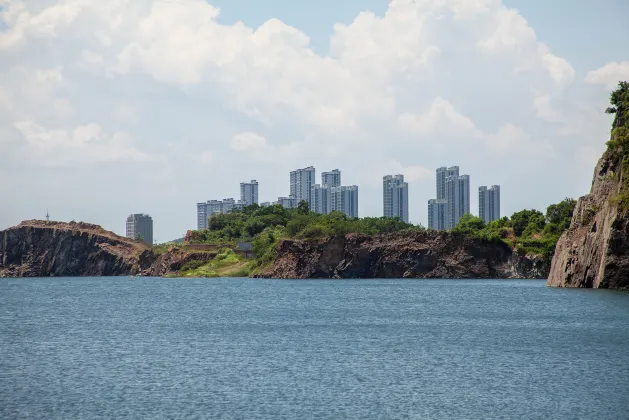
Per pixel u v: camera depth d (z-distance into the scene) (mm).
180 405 61625
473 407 60375
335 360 81875
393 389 66875
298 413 58969
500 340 96438
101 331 112062
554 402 61562
